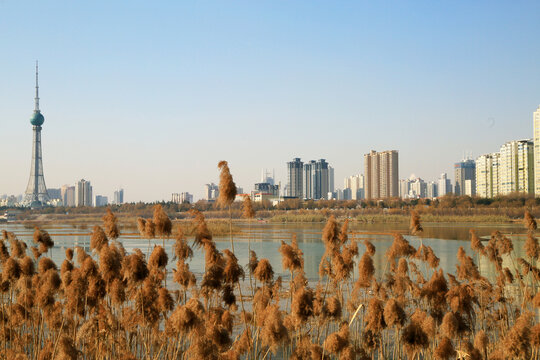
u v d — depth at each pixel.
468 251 62.41
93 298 12.98
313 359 12.02
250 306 28.47
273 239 94.56
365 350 13.97
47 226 168.50
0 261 15.95
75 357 11.93
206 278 12.26
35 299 15.27
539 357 13.50
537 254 19.38
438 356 12.38
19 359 12.83
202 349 10.66
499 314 18.77
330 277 17.23
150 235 13.08
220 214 198.50
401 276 17.12
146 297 13.27
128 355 13.23
